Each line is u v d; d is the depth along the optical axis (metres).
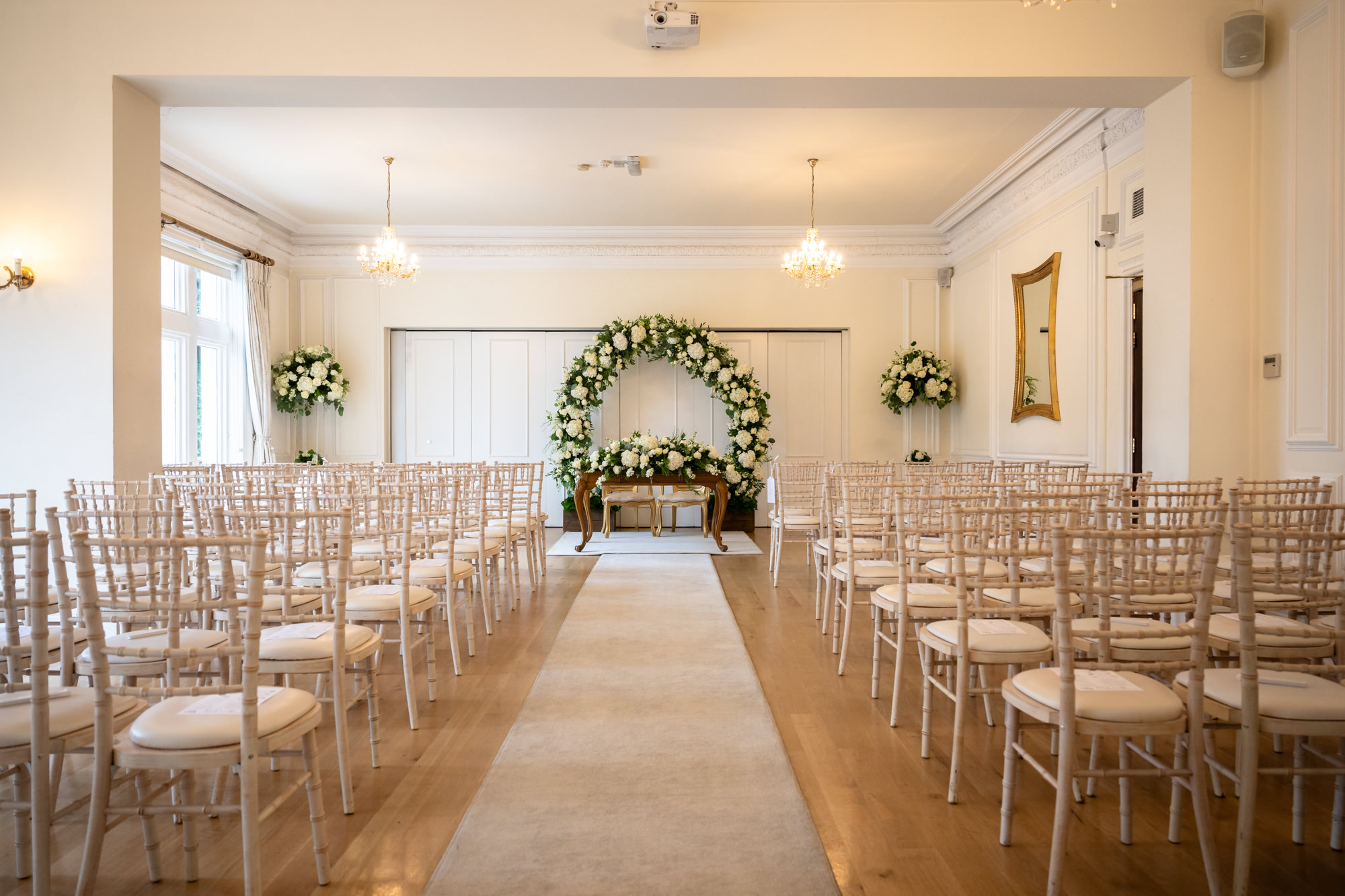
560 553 7.51
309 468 5.07
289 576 2.53
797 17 4.55
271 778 2.67
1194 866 2.12
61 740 1.83
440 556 4.38
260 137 6.52
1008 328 7.88
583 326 9.58
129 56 4.51
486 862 2.10
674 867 2.08
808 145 6.74
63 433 4.53
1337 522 3.84
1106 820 2.37
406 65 4.52
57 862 2.14
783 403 9.77
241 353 8.30
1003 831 2.22
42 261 4.52
